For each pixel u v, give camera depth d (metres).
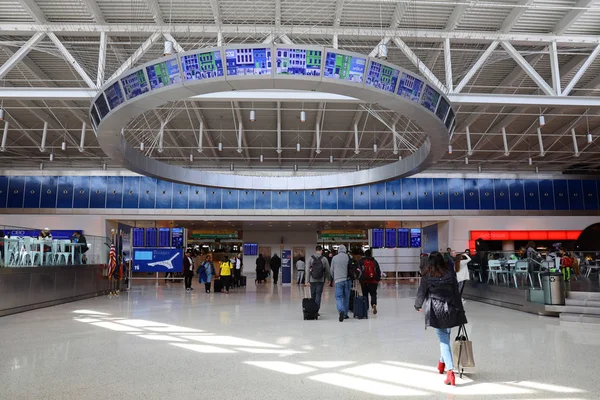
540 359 6.54
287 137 30.25
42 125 27.64
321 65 10.09
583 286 13.94
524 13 16.09
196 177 20.00
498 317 11.44
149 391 4.96
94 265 17.56
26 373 5.72
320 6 15.89
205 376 5.58
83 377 5.53
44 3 15.45
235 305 14.19
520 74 20.92
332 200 32.44
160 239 31.34
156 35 16.19
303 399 4.69
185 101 22.25
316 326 9.73
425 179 33.00
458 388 5.08
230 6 15.80
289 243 39.06
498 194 33.16
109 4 15.63
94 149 32.44
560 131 29.30
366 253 12.24
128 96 11.01
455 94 16.47
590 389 5.05
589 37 17.08
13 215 30.36
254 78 10.02
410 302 15.34
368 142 31.31
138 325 9.86
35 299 13.16
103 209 31.47
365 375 5.64
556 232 32.09
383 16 16.48
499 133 27.75
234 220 32.25
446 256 13.96
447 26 16.80
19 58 15.75
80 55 19.16
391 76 10.67
